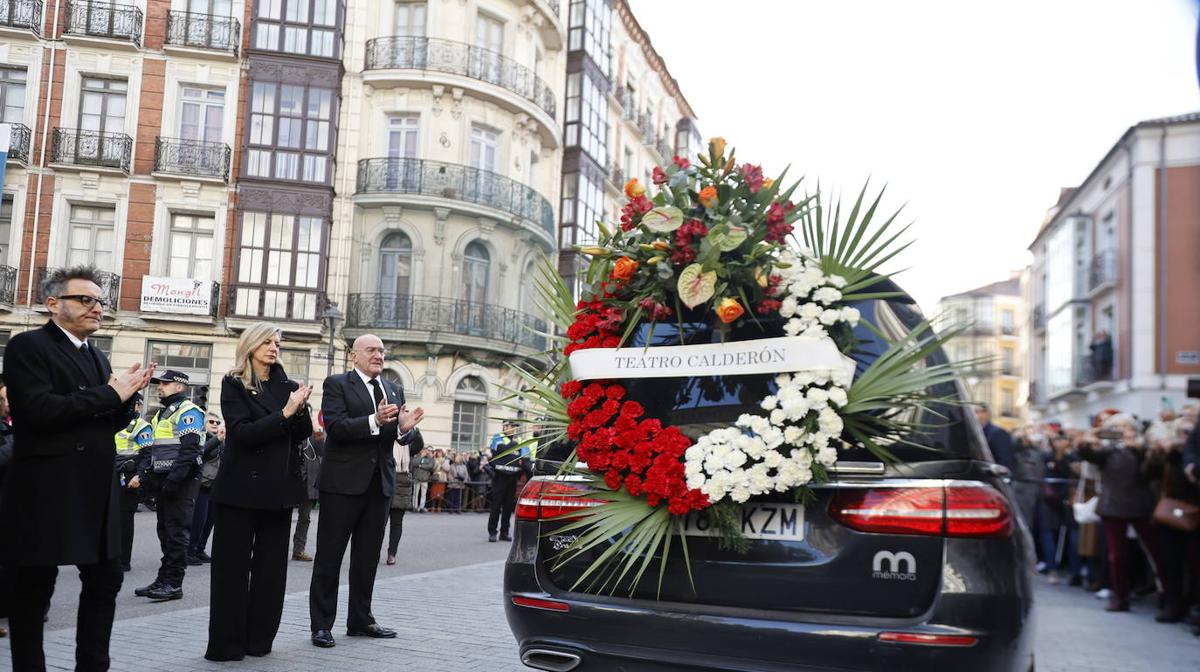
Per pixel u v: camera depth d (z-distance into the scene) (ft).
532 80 88.12
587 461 10.36
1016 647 8.77
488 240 83.51
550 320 12.35
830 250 10.61
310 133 79.05
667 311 10.42
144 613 21.03
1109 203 83.61
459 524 57.57
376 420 17.31
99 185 76.18
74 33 76.07
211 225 77.87
